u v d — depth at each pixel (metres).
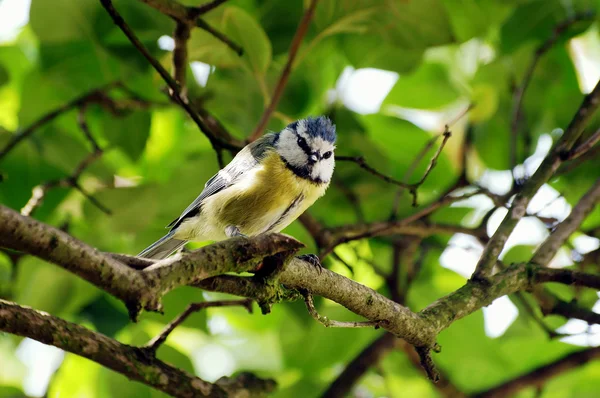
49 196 9.20
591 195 7.47
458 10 9.98
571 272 6.75
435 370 6.08
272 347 11.48
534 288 6.82
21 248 3.89
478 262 6.78
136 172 10.99
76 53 9.53
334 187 9.87
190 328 8.56
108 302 9.52
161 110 10.29
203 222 8.52
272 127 10.20
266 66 8.09
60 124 10.39
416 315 5.98
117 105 9.08
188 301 8.51
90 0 8.94
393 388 11.09
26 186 9.20
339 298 5.64
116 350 5.50
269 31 9.39
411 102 10.98
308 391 9.70
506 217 7.00
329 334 9.66
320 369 9.74
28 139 9.12
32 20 8.88
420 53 9.03
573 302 7.46
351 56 9.45
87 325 9.56
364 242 10.20
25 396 8.81
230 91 9.30
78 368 9.09
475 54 11.05
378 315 5.76
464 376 10.35
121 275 4.14
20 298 8.59
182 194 8.90
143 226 8.71
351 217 10.35
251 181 8.24
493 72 9.55
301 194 8.47
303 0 9.35
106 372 8.19
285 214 8.49
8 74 9.05
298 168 8.42
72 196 9.73
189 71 9.73
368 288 5.77
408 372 10.98
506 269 6.79
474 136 10.26
